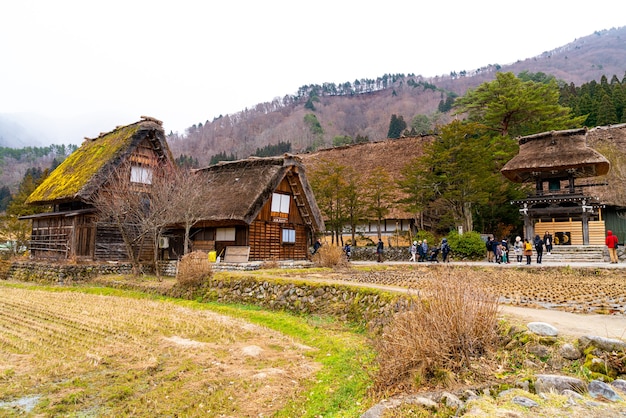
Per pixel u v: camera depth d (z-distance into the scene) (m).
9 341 9.16
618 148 32.72
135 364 7.75
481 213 34.22
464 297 6.45
